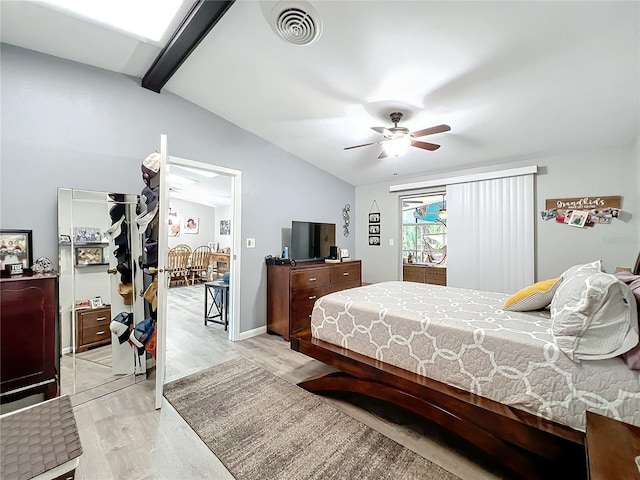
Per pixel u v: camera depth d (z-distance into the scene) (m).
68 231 2.25
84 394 2.20
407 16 1.71
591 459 0.91
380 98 2.58
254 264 3.60
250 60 2.28
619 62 1.93
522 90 2.32
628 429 1.08
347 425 1.85
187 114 2.96
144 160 2.46
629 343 1.22
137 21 1.92
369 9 1.68
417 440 1.72
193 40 2.01
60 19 1.85
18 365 1.91
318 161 4.32
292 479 1.43
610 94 2.26
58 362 2.14
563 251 3.33
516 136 3.04
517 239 3.59
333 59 2.14
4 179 2.02
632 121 2.57
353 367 2.02
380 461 1.54
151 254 2.51
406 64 2.12
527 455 1.36
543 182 3.46
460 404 1.52
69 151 2.27
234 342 3.34
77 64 2.32
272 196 3.82
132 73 2.55
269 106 2.96
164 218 2.06
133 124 2.60
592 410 1.25
